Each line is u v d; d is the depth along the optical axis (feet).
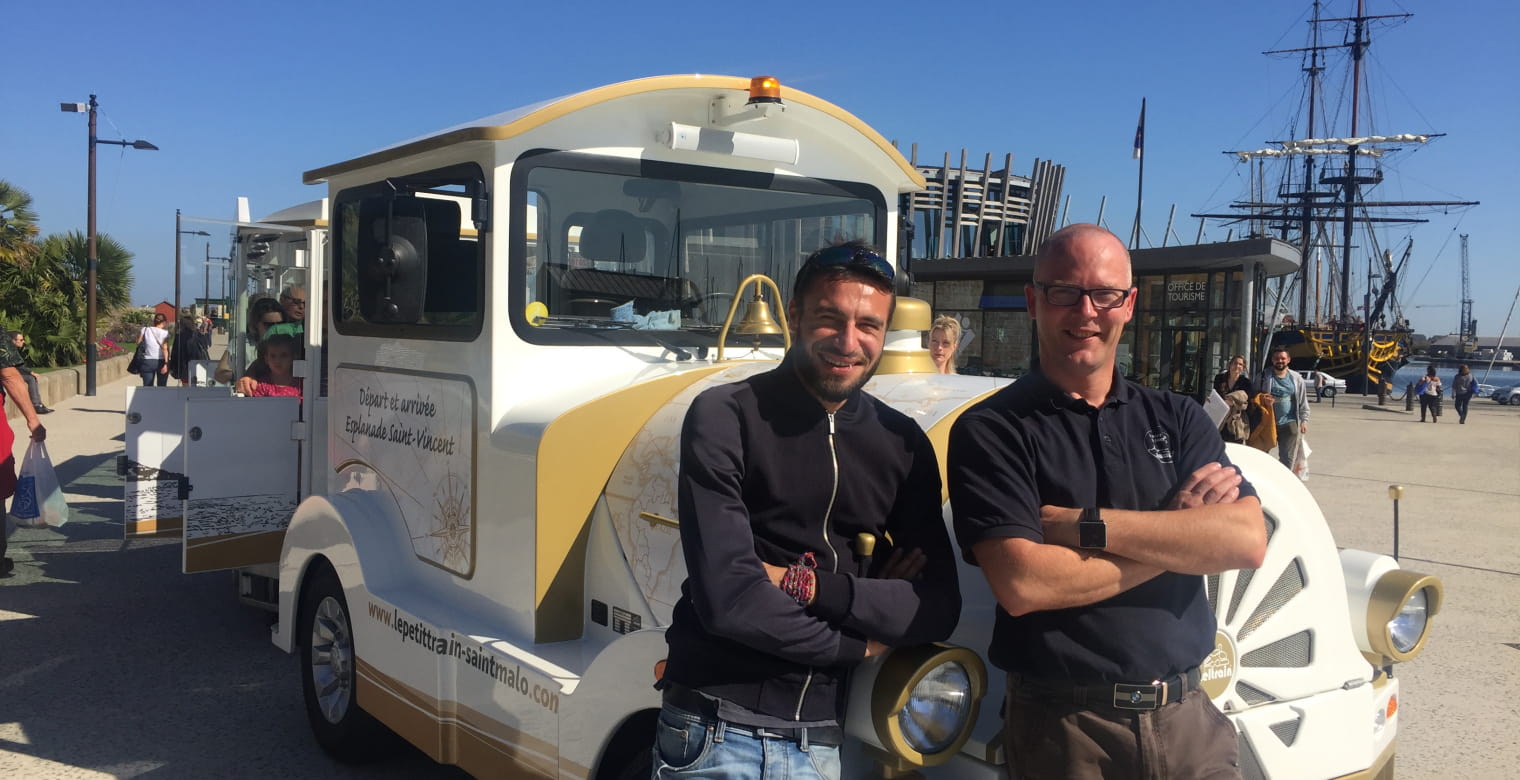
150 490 19.22
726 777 6.54
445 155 11.67
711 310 12.42
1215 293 59.00
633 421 10.53
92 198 71.67
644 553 9.61
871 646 6.59
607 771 9.03
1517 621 21.95
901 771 7.07
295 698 16.65
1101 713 6.88
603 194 11.53
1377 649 9.34
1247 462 9.00
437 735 11.11
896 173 13.79
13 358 23.52
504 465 10.68
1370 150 180.65
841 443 6.85
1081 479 6.98
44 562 25.27
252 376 20.86
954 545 7.85
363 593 12.55
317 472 17.97
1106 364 7.16
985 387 9.57
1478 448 61.46
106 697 16.53
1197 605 7.29
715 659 6.66
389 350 13.00
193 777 13.69
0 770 13.71
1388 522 33.83
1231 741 7.30
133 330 106.22
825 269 6.72
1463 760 14.78
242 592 19.75
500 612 10.88
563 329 11.27
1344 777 9.22
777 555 6.75
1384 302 198.39
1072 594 6.70
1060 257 7.14
